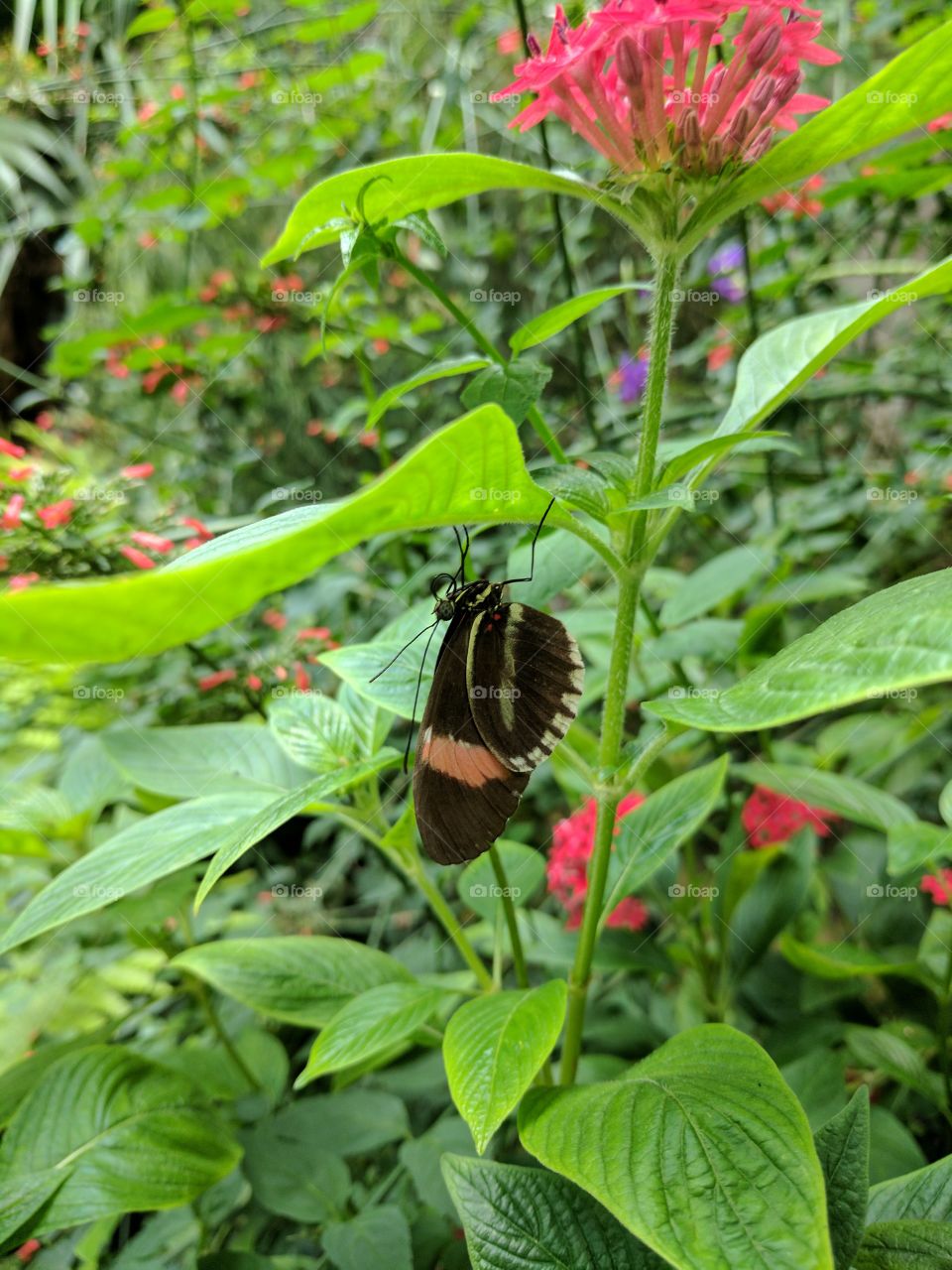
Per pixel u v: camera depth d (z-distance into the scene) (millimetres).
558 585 164
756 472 306
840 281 339
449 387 350
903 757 258
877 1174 155
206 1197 176
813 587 233
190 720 252
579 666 130
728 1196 92
